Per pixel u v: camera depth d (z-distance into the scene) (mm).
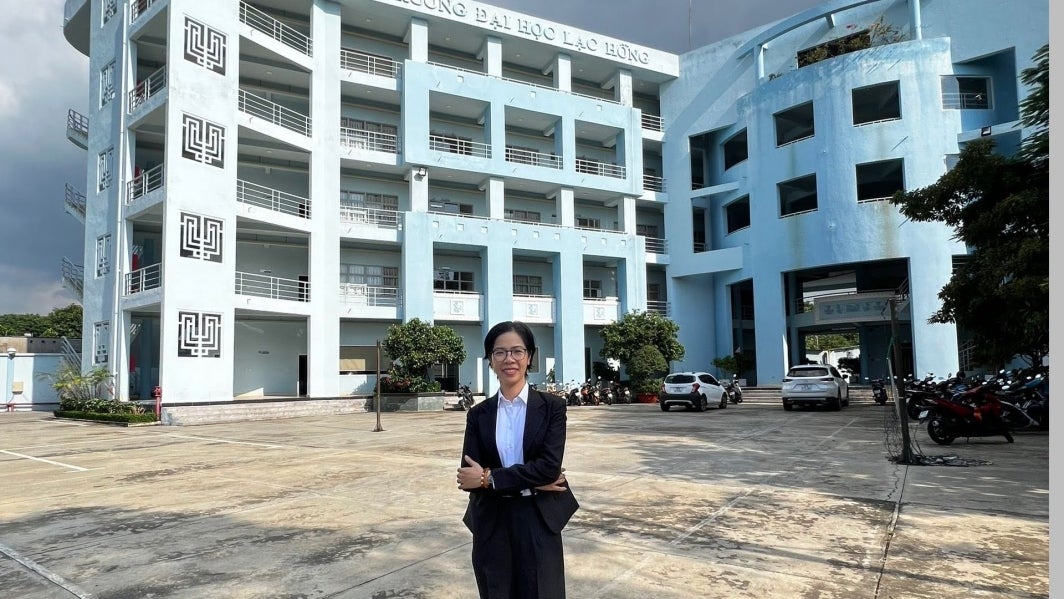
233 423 19266
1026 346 11562
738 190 32000
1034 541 4953
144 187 22125
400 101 29031
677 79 35125
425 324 25281
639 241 32656
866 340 32156
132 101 22891
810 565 4469
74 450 12414
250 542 5320
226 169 22172
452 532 5543
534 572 2592
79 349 31297
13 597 4164
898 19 28906
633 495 6926
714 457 9750
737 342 34844
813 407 21531
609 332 28750
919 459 8781
